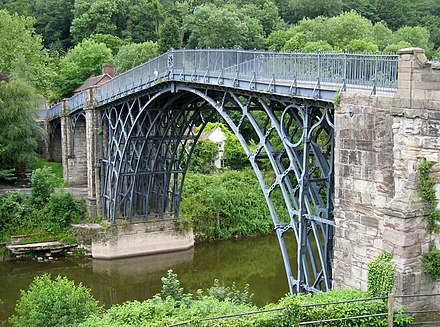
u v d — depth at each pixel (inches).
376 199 632.4
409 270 584.7
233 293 844.6
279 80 853.8
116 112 1565.0
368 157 639.8
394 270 589.0
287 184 823.7
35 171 1760.6
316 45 2407.7
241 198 1983.3
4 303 1263.5
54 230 1688.0
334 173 731.4
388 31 3031.5
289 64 834.2
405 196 585.0
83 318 828.0
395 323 572.4
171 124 1441.9
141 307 724.7
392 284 588.7
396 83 648.4
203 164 2306.8
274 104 889.5
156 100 1360.7
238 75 946.1
